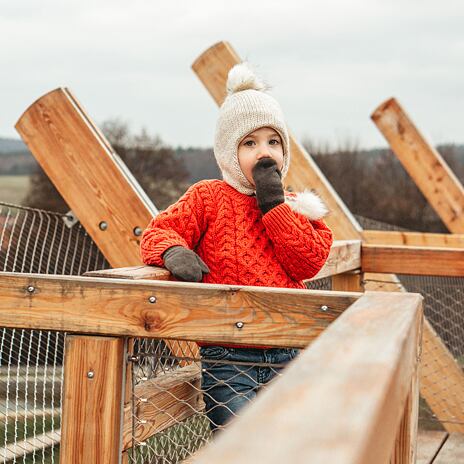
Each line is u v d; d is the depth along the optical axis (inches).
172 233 92.7
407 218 743.1
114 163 147.5
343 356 40.6
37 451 106.0
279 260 95.5
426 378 181.6
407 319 54.6
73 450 78.7
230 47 196.5
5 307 79.1
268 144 99.0
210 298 74.4
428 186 244.7
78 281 77.7
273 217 92.7
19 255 133.4
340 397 32.8
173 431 98.8
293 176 205.3
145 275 81.0
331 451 26.6
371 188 807.7
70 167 148.9
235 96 100.0
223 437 27.9
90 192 148.0
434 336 182.1
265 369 89.1
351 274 149.7
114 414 78.1
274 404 31.5
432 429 175.3
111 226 147.3
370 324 51.8
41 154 149.9
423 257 146.5
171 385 90.7
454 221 241.8
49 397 113.7
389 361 40.1
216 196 98.3
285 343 72.5
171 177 684.1
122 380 78.9
